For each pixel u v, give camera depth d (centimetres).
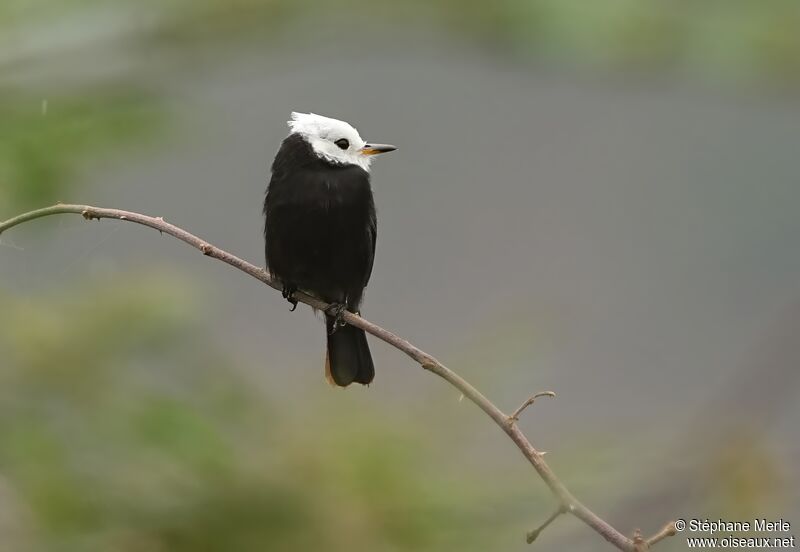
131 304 1166
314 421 1112
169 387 1150
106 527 1044
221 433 1097
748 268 2978
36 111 1248
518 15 1042
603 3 1031
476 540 1038
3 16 1260
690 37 1009
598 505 1025
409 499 1050
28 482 1047
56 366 1118
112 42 1247
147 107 1283
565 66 1058
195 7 1218
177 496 1061
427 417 1120
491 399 1130
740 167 3247
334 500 1057
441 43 1148
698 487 947
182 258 1945
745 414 943
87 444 1080
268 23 1215
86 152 1256
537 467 756
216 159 2828
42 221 1225
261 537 1050
